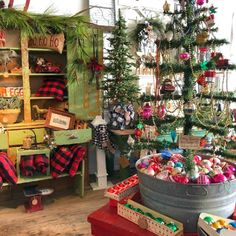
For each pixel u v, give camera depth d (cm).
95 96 301
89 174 325
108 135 300
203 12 120
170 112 133
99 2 312
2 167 249
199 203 97
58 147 277
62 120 282
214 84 139
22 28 262
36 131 280
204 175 101
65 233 219
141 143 145
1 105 265
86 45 288
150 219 103
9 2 271
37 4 293
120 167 322
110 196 123
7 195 290
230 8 374
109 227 110
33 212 254
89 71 294
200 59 119
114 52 289
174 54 124
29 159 259
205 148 146
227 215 104
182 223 101
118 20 295
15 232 221
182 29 119
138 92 297
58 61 316
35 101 309
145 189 109
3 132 259
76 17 277
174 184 97
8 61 279
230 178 102
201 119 133
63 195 293
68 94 291
